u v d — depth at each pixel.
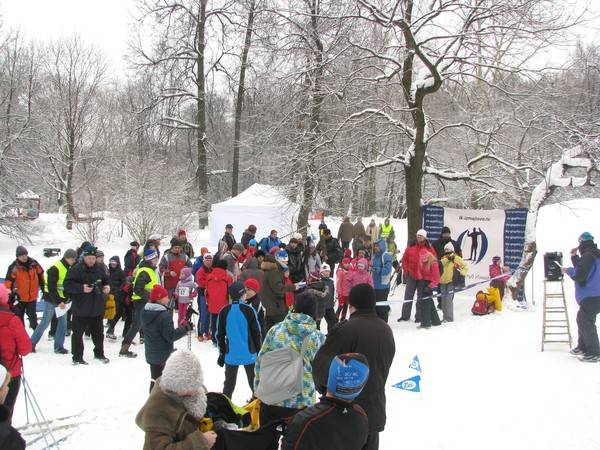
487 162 17.09
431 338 10.50
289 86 15.35
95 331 9.25
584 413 6.57
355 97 15.10
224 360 6.86
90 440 5.92
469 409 6.85
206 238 28.62
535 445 5.80
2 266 21.94
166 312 6.85
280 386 4.83
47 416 6.70
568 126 13.16
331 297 11.09
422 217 14.30
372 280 11.93
